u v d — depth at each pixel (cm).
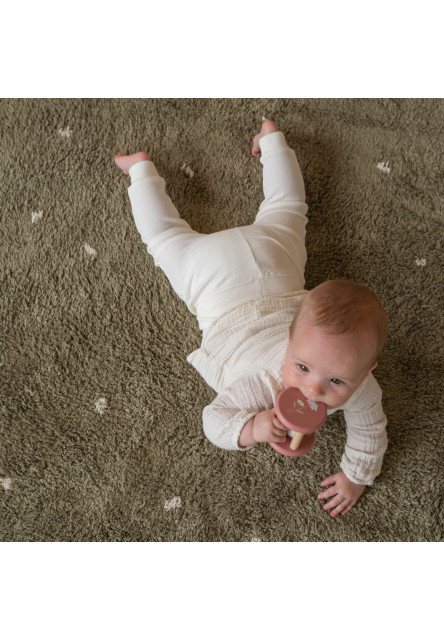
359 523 111
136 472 113
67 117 133
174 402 117
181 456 114
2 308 121
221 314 105
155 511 111
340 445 115
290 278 108
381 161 133
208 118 135
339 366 80
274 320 102
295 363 84
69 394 117
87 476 113
